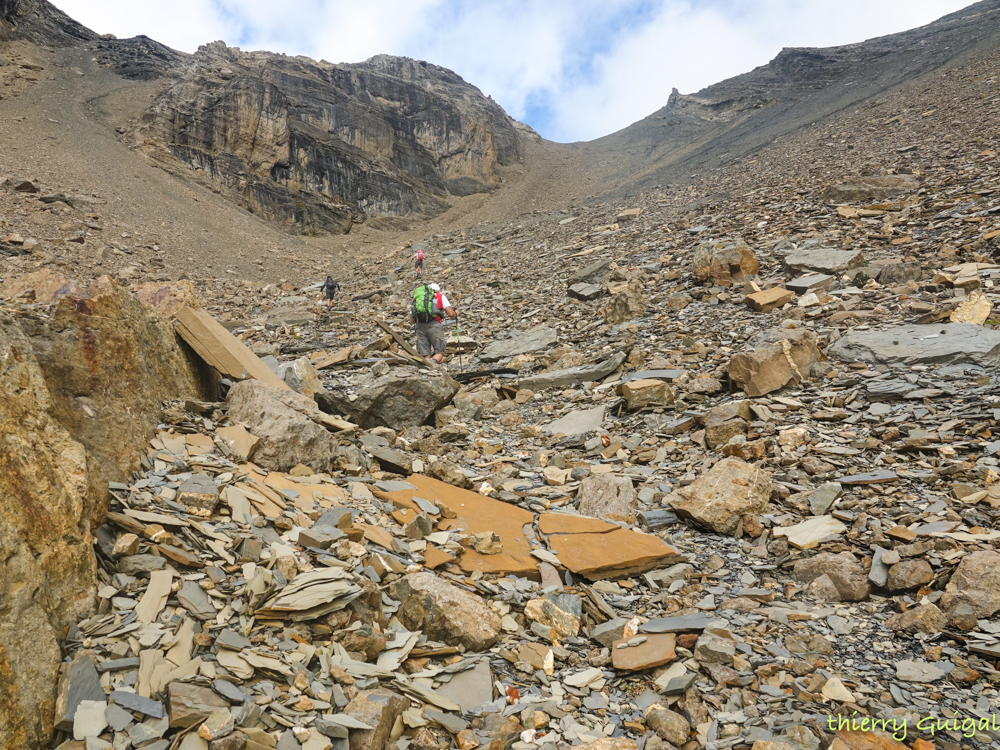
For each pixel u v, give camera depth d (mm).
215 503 3881
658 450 6844
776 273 12297
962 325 7598
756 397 7477
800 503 5289
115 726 2383
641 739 2971
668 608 4180
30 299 4625
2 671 2254
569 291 15234
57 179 35219
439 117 71000
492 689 3268
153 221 35562
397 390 8148
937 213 13023
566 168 80062
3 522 2533
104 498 3432
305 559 3658
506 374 10945
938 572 4047
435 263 28328
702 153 56312
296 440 5039
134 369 4484
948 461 5340
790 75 79125
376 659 3252
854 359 7812
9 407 2893
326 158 56656
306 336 15516
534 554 4586
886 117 31141
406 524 4629
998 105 22719
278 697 2727
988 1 73438
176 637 2854
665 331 10805
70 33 58000
